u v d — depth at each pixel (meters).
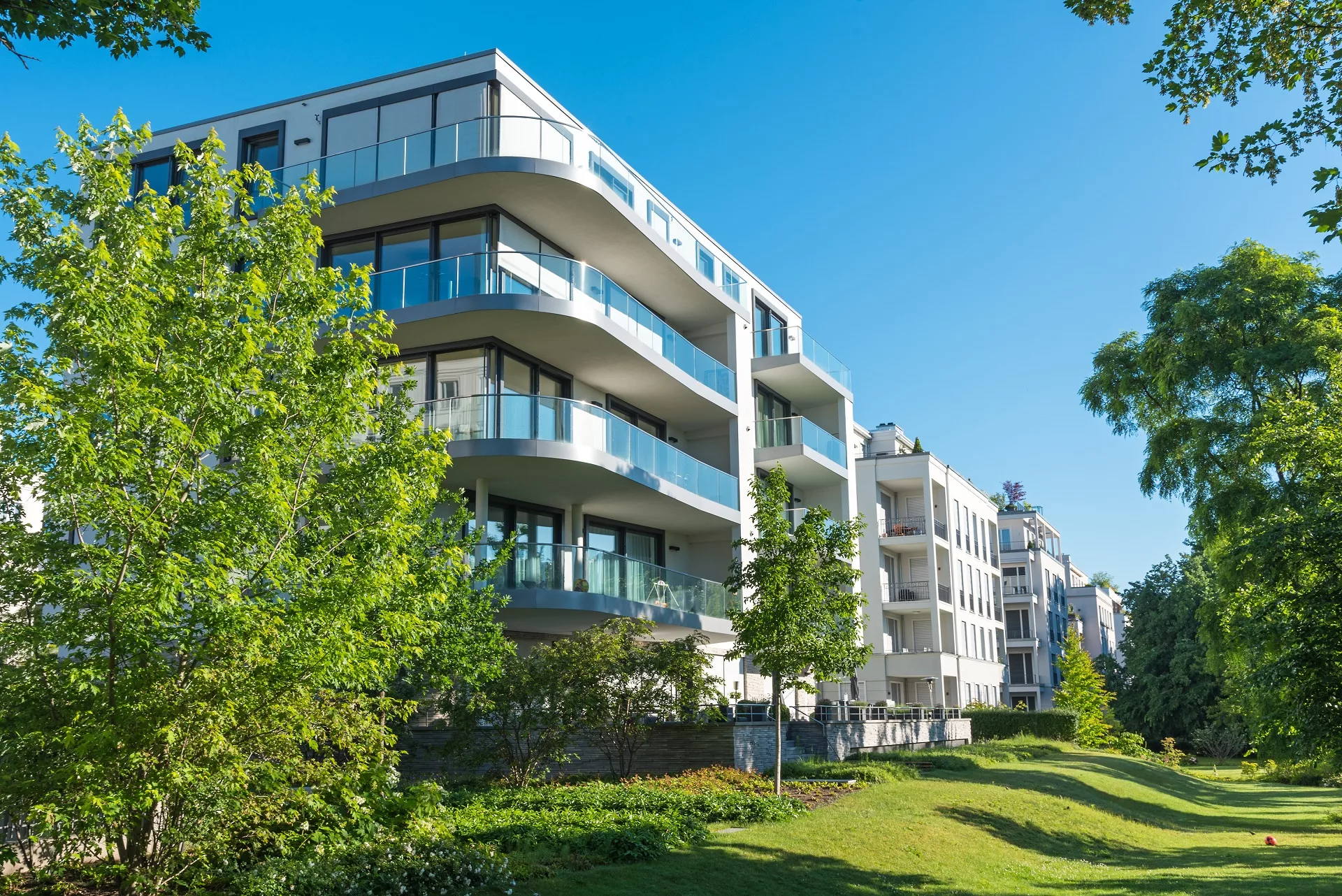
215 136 11.47
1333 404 19.52
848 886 13.21
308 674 9.98
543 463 22.67
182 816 9.86
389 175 23.38
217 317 10.25
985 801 20.91
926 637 47.41
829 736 26.53
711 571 30.89
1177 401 30.81
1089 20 12.70
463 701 17.81
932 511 45.00
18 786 8.96
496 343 23.70
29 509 9.95
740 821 15.78
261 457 10.07
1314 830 24.62
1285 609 17.08
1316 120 11.60
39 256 9.93
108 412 9.37
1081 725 51.62
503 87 24.09
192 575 9.19
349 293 12.02
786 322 38.59
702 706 22.03
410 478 11.78
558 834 12.88
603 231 25.52
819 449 34.00
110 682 9.37
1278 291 29.09
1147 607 70.69
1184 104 12.81
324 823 10.92
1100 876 16.25
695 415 30.92
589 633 18.92
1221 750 60.03
